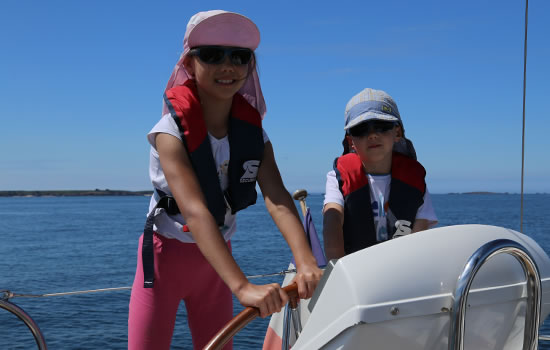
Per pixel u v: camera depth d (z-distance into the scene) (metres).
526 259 0.97
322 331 0.90
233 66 1.45
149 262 1.57
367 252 0.89
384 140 1.99
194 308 1.76
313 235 2.04
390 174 2.08
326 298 0.90
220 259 1.18
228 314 1.79
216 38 1.43
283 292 1.09
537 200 175.12
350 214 2.02
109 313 13.33
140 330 1.66
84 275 27.06
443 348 0.93
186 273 1.67
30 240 52.50
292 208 1.51
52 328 11.64
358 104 2.05
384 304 0.86
